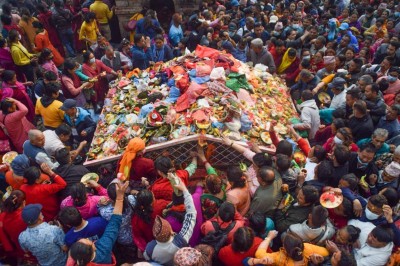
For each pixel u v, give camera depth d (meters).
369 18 9.78
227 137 4.82
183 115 5.15
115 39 10.95
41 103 5.55
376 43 8.20
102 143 5.34
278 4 10.39
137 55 7.36
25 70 7.54
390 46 7.14
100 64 7.09
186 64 6.22
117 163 4.84
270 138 5.05
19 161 4.37
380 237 3.24
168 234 3.37
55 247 3.68
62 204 4.05
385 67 6.52
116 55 7.44
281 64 7.66
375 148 4.28
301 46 7.83
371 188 4.22
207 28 8.41
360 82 5.71
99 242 3.53
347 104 5.36
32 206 3.67
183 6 10.73
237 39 8.48
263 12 9.73
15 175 4.40
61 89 6.52
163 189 4.07
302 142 5.02
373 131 4.80
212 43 7.82
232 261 3.37
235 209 3.68
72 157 5.00
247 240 3.27
